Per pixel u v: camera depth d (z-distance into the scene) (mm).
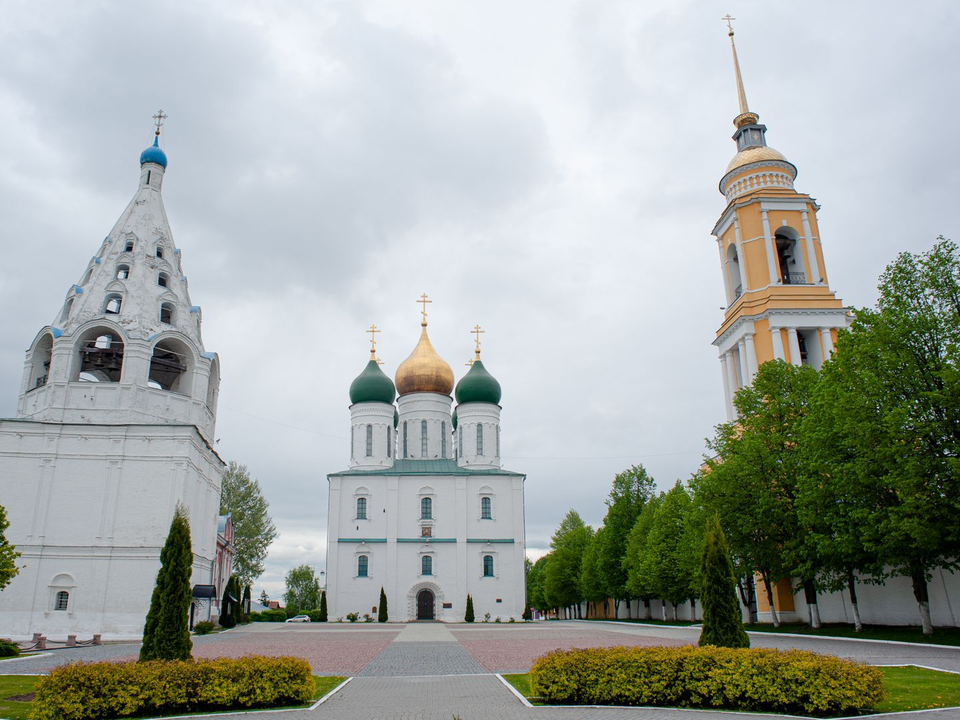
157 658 19781
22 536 43344
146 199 54500
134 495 44812
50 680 15219
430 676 21484
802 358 52125
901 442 28438
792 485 37344
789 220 53000
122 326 48594
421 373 86250
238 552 83188
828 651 26297
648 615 67438
